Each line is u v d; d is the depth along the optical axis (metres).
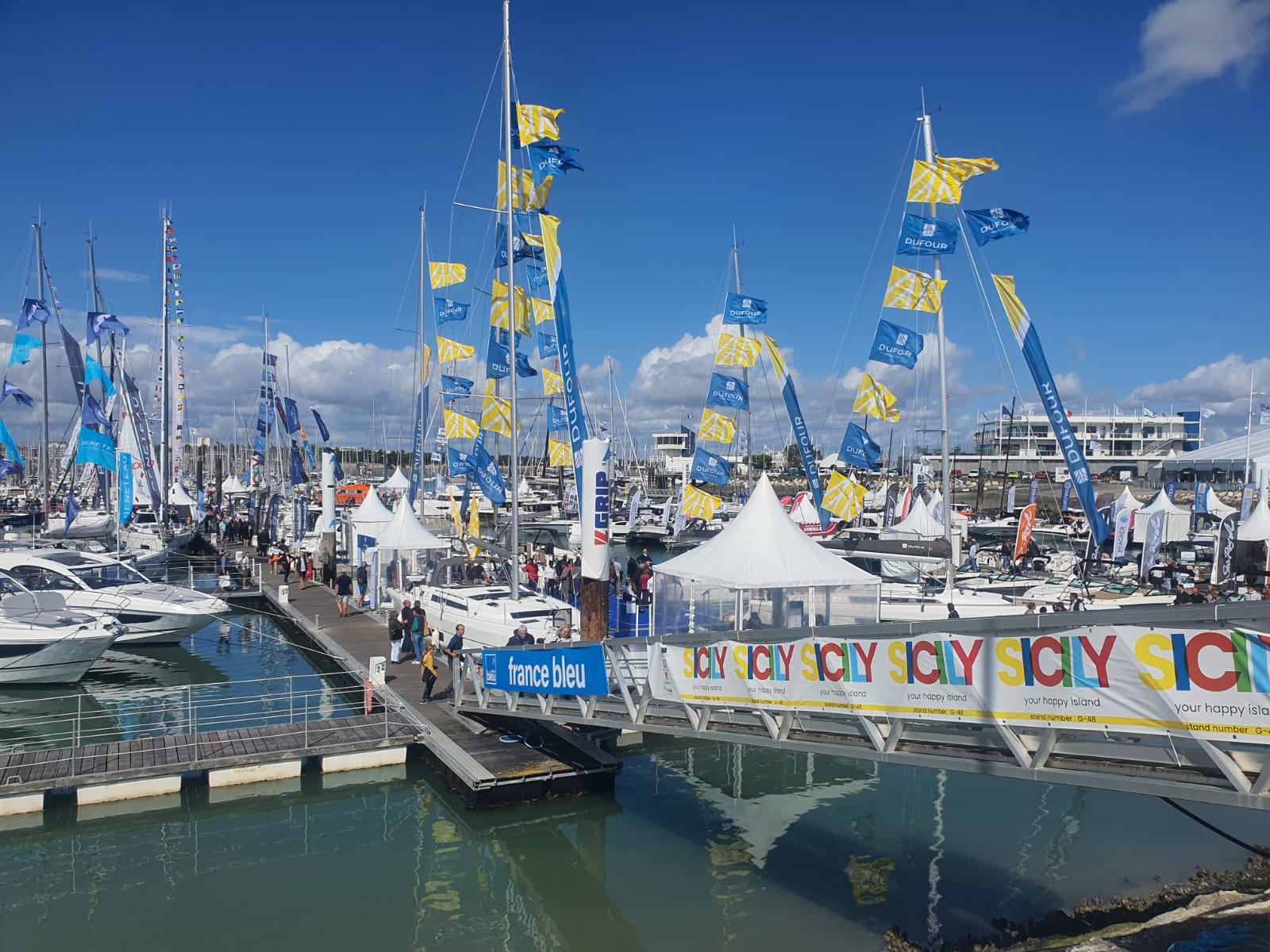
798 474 99.44
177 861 13.80
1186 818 15.20
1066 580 32.59
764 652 11.80
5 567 26.00
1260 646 7.30
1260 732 7.31
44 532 37.53
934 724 10.69
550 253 22.03
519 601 23.53
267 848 14.26
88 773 15.05
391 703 19.44
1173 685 7.84
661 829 14.91
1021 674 8.98
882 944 11.05
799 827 14.95
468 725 18.06
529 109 23.42
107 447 33.38
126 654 27.62
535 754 16.47
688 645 13.02
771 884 12.84
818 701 11.06
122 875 13.33
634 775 17.53
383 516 34.44
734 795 16.50
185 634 27.97
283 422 55.56
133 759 15.79
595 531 17.45
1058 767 8.93
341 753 16.67
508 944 11.42
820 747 11.07
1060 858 13.53
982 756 9.57
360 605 32.59
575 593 30.19
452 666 21.73
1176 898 11.88
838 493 27.44
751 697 11.99
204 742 16.89
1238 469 69.75
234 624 32.53
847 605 16.80
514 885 13.08
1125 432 105.44
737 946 11.09
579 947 11.29
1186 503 67.88
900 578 31.42
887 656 10.27
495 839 14.56
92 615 24.47
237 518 58.72
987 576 33.50
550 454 28.92
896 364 25.27
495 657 17.31
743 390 31.27
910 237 24.12
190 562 40.75
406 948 11.31
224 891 12.88
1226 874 12.73
